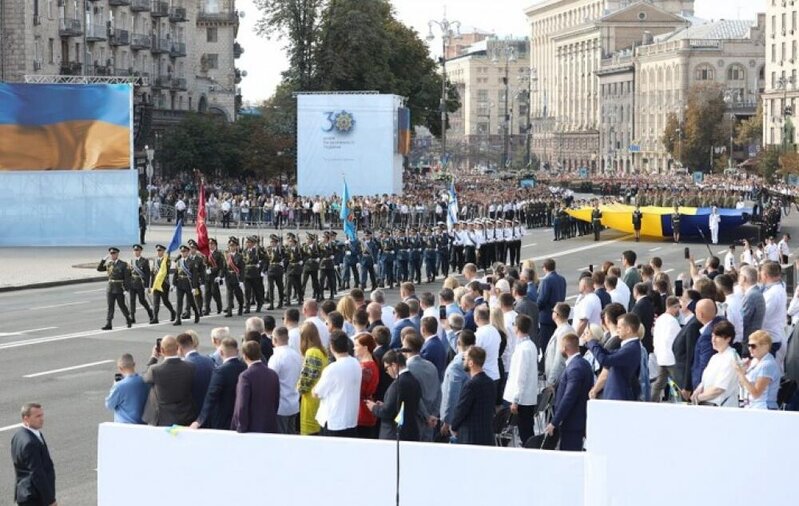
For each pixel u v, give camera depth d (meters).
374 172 110.44
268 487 18.73
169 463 19.08
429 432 22.50
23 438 20.23
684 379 25.41
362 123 110.12
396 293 61.78
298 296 57.12
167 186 115.88
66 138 83.56
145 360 39.81
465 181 173.62
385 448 18.23
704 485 17.61
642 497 17.75
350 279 67.56
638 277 37.69
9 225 84.12
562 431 21.95
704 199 102.88
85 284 66.69
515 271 40.78
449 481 17.98
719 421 17.53
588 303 29.69
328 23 137.12
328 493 18.47
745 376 21.03
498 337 25.88
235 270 52.75
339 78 137.62
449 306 29.97
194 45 168.25
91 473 25.30
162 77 154.25
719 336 21.47
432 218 104.56
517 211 111.75
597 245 91.06
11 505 23.16
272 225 107.12
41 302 58.06
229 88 185.62
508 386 23.97
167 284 49.62
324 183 111.00
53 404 32.25
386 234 66.25
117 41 139.38
